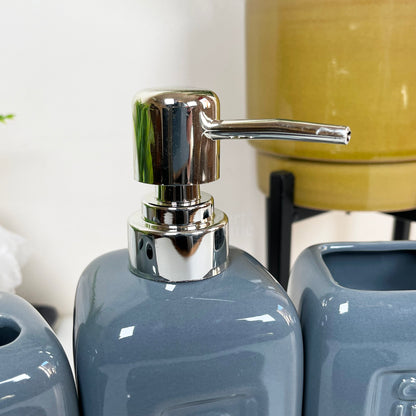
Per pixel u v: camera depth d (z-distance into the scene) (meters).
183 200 0.22
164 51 0.42
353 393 0.23
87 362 0.21
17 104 0.38
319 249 0.27
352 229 0.59
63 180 0.41
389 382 0.23
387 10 0.32
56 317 0.43
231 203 0.49
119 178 0.43
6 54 0.37
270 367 0.22
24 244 0.39
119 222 0.44
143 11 0.41
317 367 0.23
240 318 0.21
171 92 0.21
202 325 0.21
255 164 0.50
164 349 0.20
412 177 0.38
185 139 0.21
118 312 0.21
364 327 0.22
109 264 0.25
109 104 0.41
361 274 0.28
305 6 0.34
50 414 0.19
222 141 0.47
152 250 0.22
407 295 0.22
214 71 0.45
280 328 0.21
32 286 0.43
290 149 0.38
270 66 0.38
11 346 0.19
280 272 0.41
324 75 0.35
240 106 0.47
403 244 0.28
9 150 0.39
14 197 0.40
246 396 0.22
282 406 0.23
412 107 0.35
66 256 0.43
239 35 0.45
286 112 0.37
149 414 0.21
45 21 0.37
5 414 0.18
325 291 0.23
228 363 0.21
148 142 0.21
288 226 0.41
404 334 0.22
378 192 0.37
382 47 0.33
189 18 0.43
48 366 0.19
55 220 0.42
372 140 0.35
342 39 0.33
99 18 0.39
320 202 0.39
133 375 0.20
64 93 0.39
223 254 0.23
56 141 0.40
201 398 0.21
